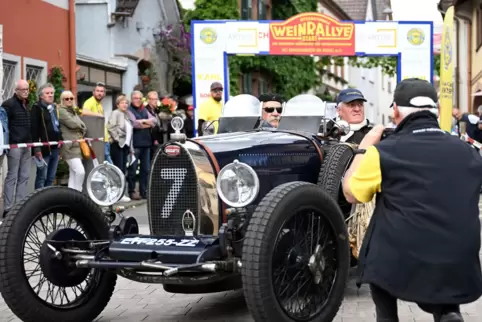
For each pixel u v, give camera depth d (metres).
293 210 5.26
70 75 17.81
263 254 5.07
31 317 5.68
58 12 17.36
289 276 5.35
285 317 5.20
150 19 22.58
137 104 14.86
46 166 12.12
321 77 34.53
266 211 5.16
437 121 4.24
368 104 50.22
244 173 5.32
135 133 14.70
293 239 5.36
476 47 28.33
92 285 6.10
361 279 4.11
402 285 3.94
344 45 18.91
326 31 18.88
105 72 19.88
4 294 5.59
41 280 6.06
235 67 25.23
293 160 6.54
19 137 11.64
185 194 5.90
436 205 3.94
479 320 6.11
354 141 7.87
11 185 11.52
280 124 7.39
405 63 19.03
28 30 16.09
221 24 18.78
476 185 4.00
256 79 27.61
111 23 20.36
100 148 13.70
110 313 6.54
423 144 4.08
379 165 4.09
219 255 5.45
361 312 6.36
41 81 16.72
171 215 5.96
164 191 5.97
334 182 6.44
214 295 7.18
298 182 5.48
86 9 20.50
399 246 3.96
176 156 5.90
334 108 8.16
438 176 3.98
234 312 6.49
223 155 6.02
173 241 5.62
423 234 3.91
